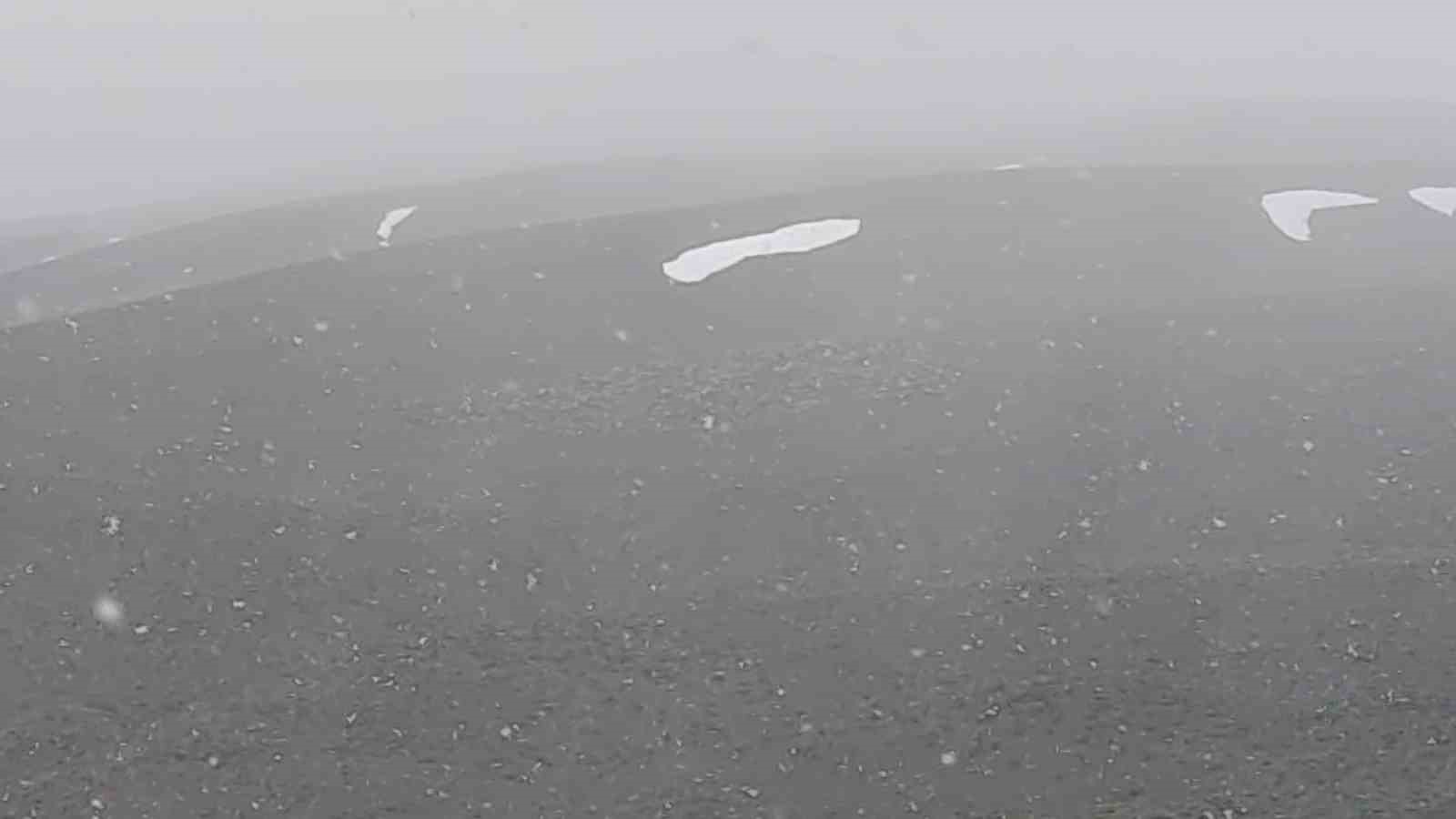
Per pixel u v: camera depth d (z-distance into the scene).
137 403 14.87
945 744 9.27
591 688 10.00
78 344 16.48
